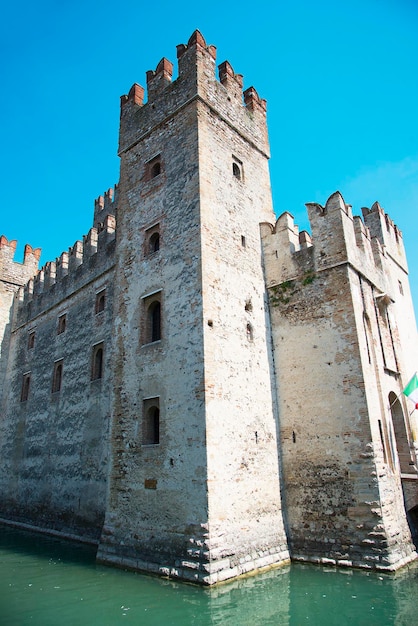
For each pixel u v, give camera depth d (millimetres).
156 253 18828
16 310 33719
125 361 18625
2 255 34812
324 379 17406
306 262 19188
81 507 20984
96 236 26359
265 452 17000
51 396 25969
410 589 12648
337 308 17781
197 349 15891
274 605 11852
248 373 17406
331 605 11750
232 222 19234
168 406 16250
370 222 25328
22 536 22531
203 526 13914
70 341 25578
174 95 20578
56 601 12461
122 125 23172
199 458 14680
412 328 25594
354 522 15344
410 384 18141
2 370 32625
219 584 13281
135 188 21141
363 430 15961
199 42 20375
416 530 17156
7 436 29875
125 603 12164
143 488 16203
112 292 22922
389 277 22562
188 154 18922
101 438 20844
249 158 21812
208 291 16672
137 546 15609
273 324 19531
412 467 18922
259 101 24078
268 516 16156
